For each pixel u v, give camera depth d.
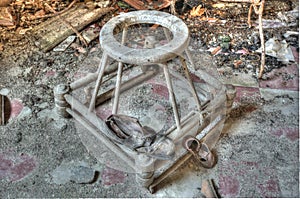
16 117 2.27
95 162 2.00
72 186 1.89
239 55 2.79
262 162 2.00
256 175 1.94
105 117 2.27
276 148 2.07
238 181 1.91
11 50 2.83
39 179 1.92
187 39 1.87
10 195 1.84
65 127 2.20
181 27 1.93
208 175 1.94
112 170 1.96
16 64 2.69
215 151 2.05
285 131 2.17
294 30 3.05
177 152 1.99
